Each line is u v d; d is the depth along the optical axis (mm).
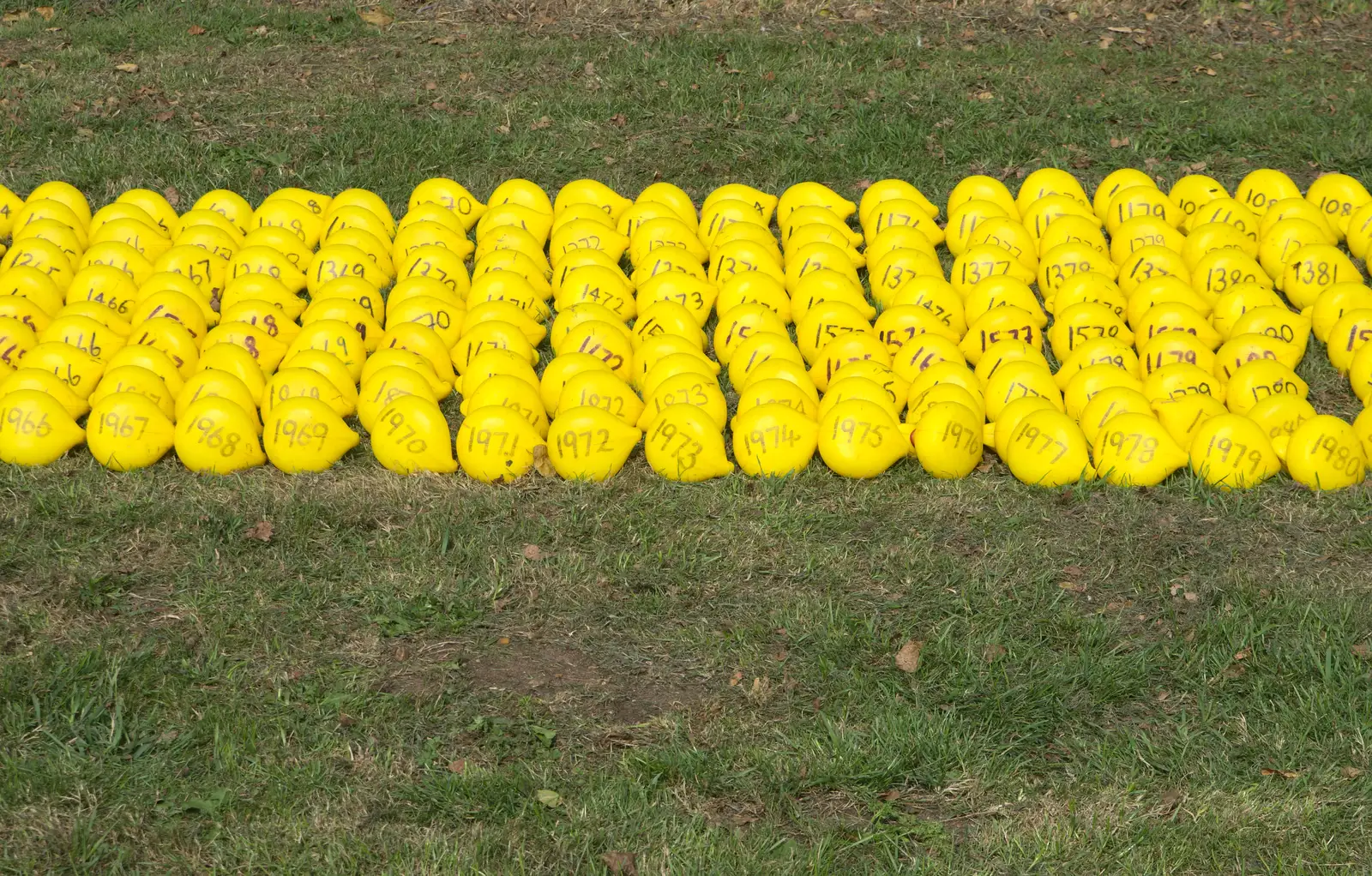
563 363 5941
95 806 3975
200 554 5082
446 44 10250
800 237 7176
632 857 3834
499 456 5527
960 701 4422
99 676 4457
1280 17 11008
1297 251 6984
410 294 6641
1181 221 7527
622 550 5160
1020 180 8508
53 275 6789
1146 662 4586
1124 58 10141
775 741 4281
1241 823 3947
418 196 7848
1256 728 4297
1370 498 5406
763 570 5074
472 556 5094
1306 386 5887
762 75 9672
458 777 4105
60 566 5008
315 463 5598
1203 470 5492
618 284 6805
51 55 9961
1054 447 5488
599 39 10367
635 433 5637
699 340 6496
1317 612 4762
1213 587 4941
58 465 5594
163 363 5945
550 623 4801
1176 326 6340
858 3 11031
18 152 8609
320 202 7750
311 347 6176
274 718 4324
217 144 8680
